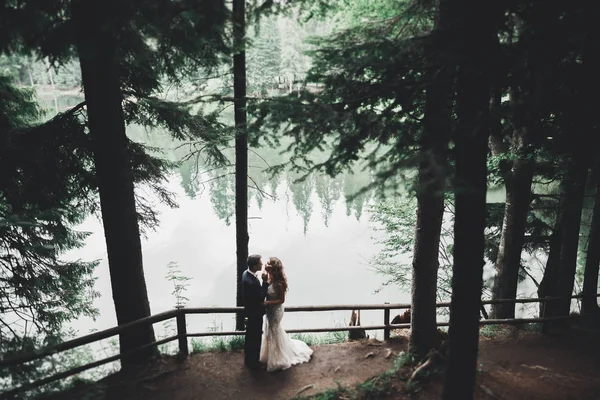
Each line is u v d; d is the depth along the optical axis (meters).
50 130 6.71
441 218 5.86
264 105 4.60
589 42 3.63
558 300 7.80
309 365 6.35
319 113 4.14
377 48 4.13
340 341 7.80
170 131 8.15
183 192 42.44
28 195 6.94
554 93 4.01
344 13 6.97
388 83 4.15
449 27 3.69
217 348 6.80
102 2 3.84
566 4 3.32
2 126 6.99
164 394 5.54
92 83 5.60
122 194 6.04
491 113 3.59
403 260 17.50
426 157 3.42
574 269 8.11
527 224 10.98
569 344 7.04
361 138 4.21
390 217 12.86
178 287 11.21
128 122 7.84
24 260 7.76
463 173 3.73
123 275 6.22
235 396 5.52
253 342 6.13
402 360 6.04
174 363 6.32
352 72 4.30
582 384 5.59
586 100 4.38
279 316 6.21
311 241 32.97
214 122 8.07
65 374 5.03
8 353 4.94
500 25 3.49
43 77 47.03
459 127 3.52
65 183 7.34
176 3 3.93
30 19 3.65
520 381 5.67
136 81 7.38
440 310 12.99
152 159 8.31
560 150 5.84
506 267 9.23
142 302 6.43
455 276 4.08
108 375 5.98
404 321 8.27
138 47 4.24
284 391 5.64
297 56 37.06
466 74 3.47
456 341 4.15
